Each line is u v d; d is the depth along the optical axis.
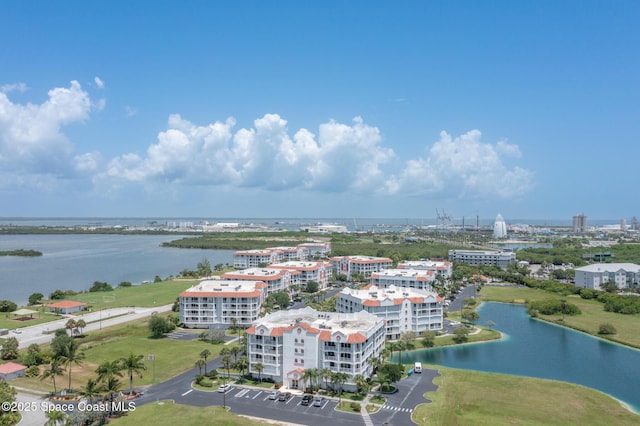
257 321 198.88
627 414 157.75
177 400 164.75
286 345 184.25
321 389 176.88
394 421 148.50
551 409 159.88
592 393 176.38
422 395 171.00
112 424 143.75
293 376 178.00
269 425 144.38
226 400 165.25
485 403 164.00
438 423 147.12
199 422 144.88
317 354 180.38
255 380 187.00
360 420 149.12
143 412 152.88
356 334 179.62
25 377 185.88
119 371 174.12
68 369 195.38
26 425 141.38
